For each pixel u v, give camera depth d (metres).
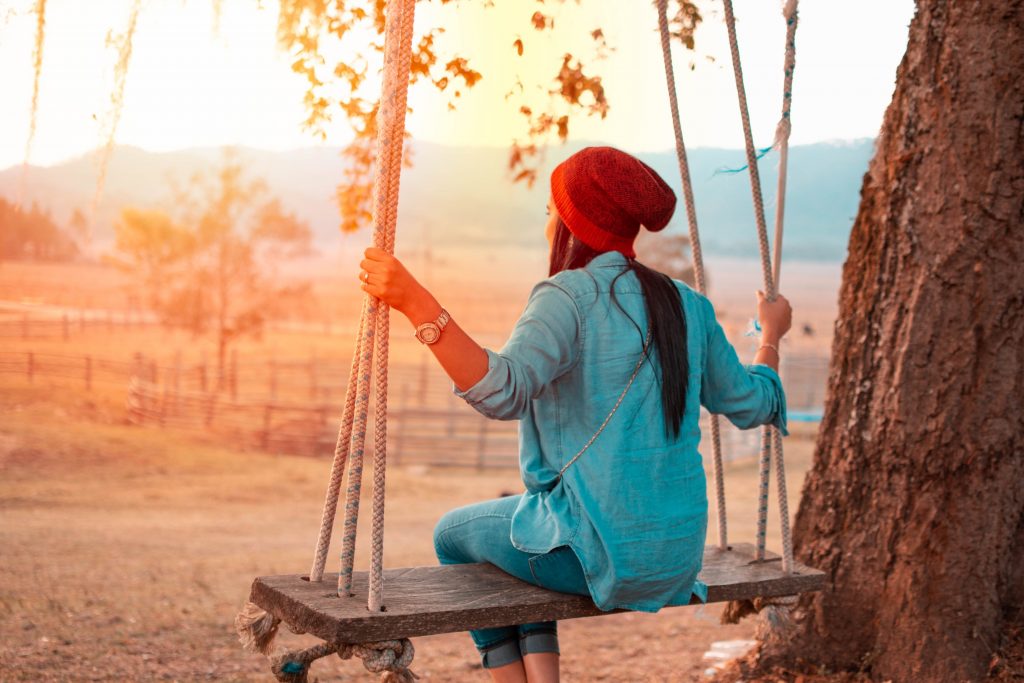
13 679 4.14
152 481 15.43
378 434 2.14
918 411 3.46
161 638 5.14
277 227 34.03
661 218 2.34
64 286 69.94
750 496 14.78
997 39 3.32
